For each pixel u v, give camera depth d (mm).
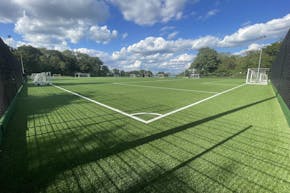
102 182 1844
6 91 4645
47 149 2619
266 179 1902
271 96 8867
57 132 3359
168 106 6090
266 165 2193
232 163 2236
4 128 3232
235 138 3098
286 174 1997
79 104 6355
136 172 2027
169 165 2180
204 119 4375
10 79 6004
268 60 38531
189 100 7480
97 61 76250
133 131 3439
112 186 1780
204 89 12727
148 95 9102
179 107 5926
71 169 2082
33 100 7207
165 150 2600
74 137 3109
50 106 5949
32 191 1696
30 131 3404
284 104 5215
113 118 4434
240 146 2762
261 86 15617
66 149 2621
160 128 3637
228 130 3525
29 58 47344
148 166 2156
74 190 1718
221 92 10750
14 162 2227
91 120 4230
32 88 12625
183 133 3336
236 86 15633
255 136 3205
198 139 3037
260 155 2463
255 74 20438
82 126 3742
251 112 5184
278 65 9797
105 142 2891
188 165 2182
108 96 8609
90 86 14828
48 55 58188
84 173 2004
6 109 4293
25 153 2479
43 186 1772
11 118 4363
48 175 1956
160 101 7180
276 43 38500
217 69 58906
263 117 4594
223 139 3047
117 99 7645
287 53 5930
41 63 51438
